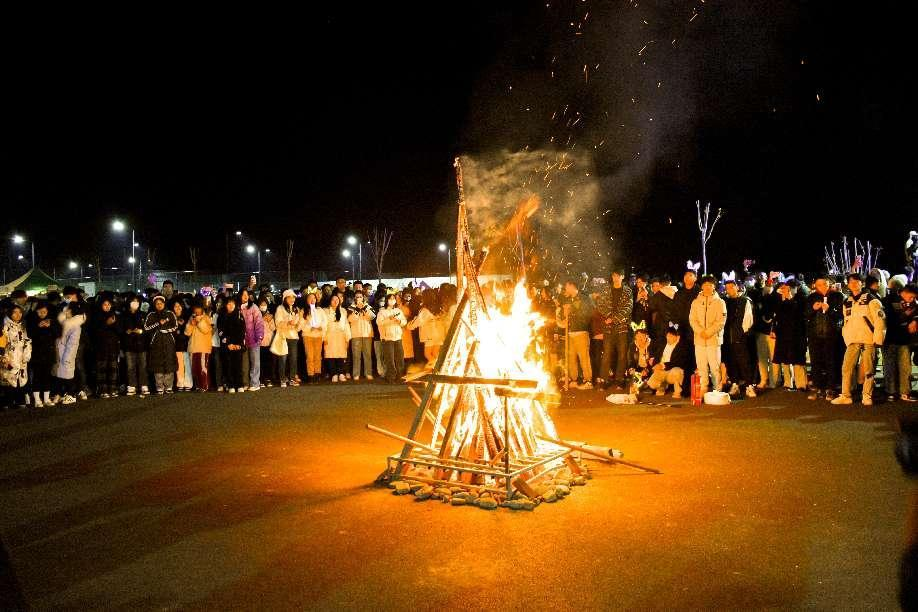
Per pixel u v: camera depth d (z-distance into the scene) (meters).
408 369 16.11
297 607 4.07
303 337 14.72
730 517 5.54
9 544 5.20
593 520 5.54
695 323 11.37
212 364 14.26
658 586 4.28
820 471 6.84
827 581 4.31
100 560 4.87
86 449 8.49
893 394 10.92
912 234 18.36
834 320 11.09
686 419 9.71
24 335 11.98
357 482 6.81
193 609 4.08
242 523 5.61
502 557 4.79
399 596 4.19
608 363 13.20
